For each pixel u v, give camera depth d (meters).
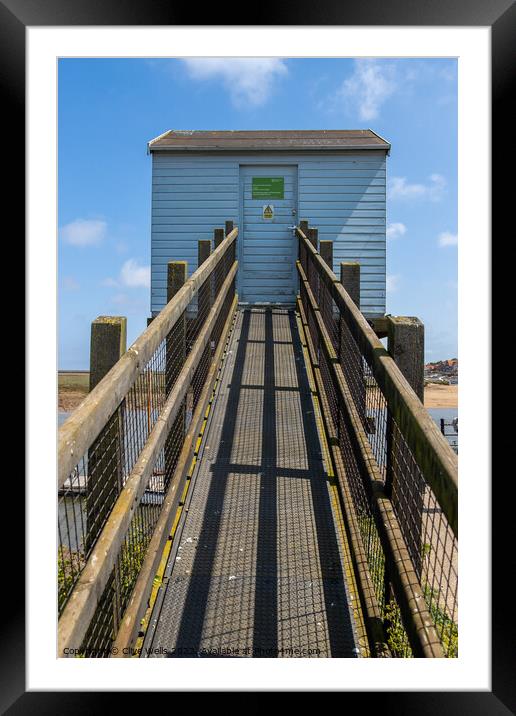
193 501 3.91
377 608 2.51
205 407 5.11
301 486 4.12
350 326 3.34
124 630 2.34
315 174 10.40
